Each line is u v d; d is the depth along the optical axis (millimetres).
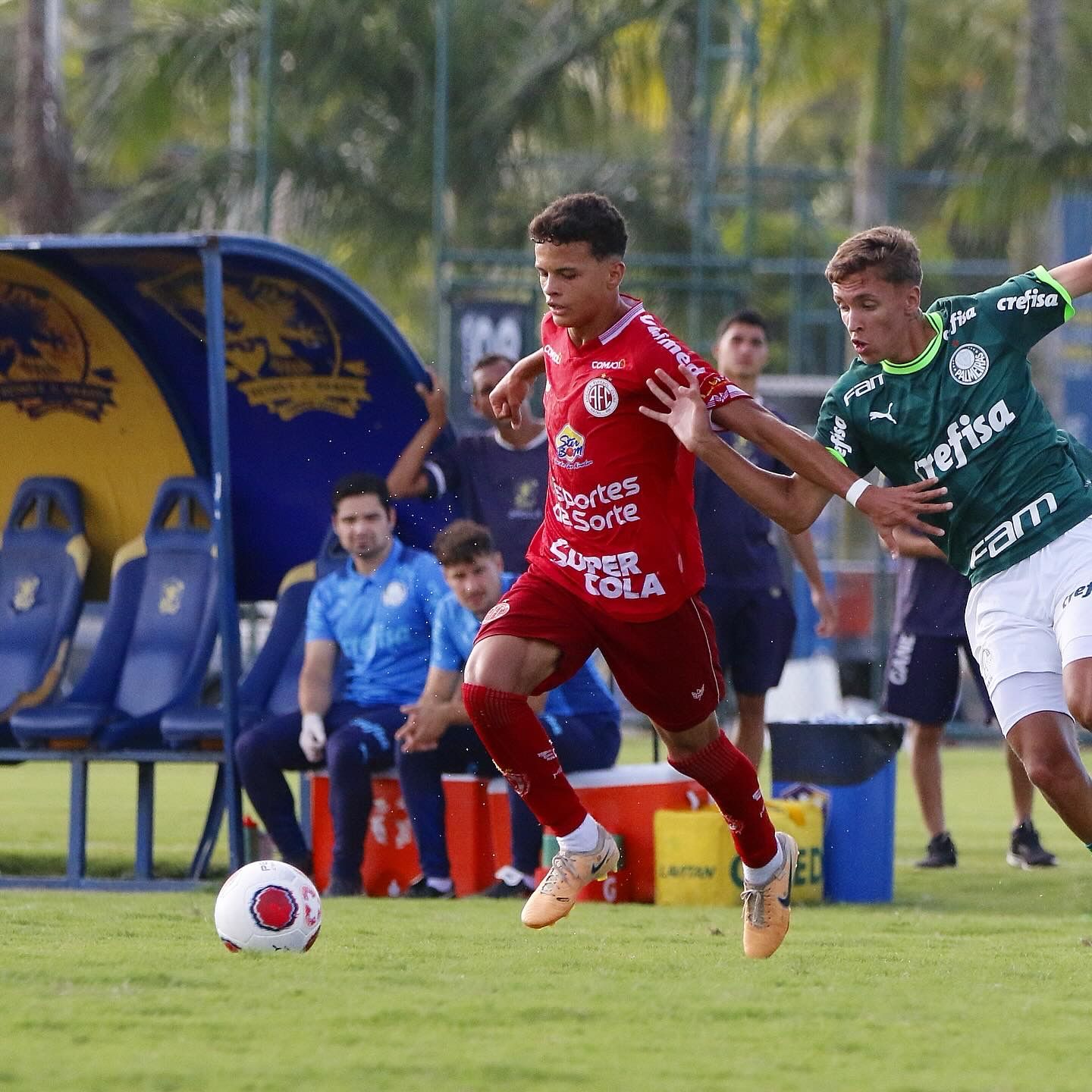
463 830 27984
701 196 75625
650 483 16562
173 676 30688
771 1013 14750
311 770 28844
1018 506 18219
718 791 17453
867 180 87438
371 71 80938
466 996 15273
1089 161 74438
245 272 31594
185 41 81312
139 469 34125
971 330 18234
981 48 96062
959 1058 13008
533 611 16891
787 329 109125
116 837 37062
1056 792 17875
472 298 67000
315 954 17891
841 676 66625
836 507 69938
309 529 34406
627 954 18688
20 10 84188
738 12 80500
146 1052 12695
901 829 40000
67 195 84250
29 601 32594
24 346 33719
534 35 82500
